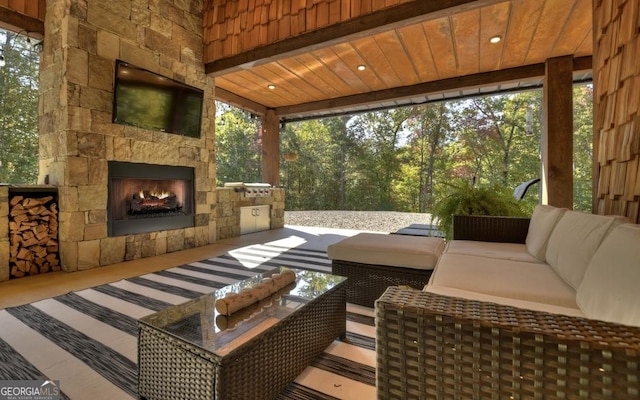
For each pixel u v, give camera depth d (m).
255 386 1.06
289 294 1.51
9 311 2.03
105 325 1.82
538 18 3.08
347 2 3.12
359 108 6.00
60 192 3.02
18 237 2.83
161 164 3.79
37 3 3.10
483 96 5.14
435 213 3.44
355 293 2.16
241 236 5.21
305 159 12.66
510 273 1.50
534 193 9.52
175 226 4.01
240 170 12.06
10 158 5.81
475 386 0.65
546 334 0.59
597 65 1.95
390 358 0.73
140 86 3.46
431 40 3.55
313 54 3.94
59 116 2.98
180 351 1.04
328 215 8.80
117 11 3.32
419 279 1.98
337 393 1.27
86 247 3.10
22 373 1.35
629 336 0.58
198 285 2.62
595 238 1.19
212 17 4.22
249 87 5.17
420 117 11.29
